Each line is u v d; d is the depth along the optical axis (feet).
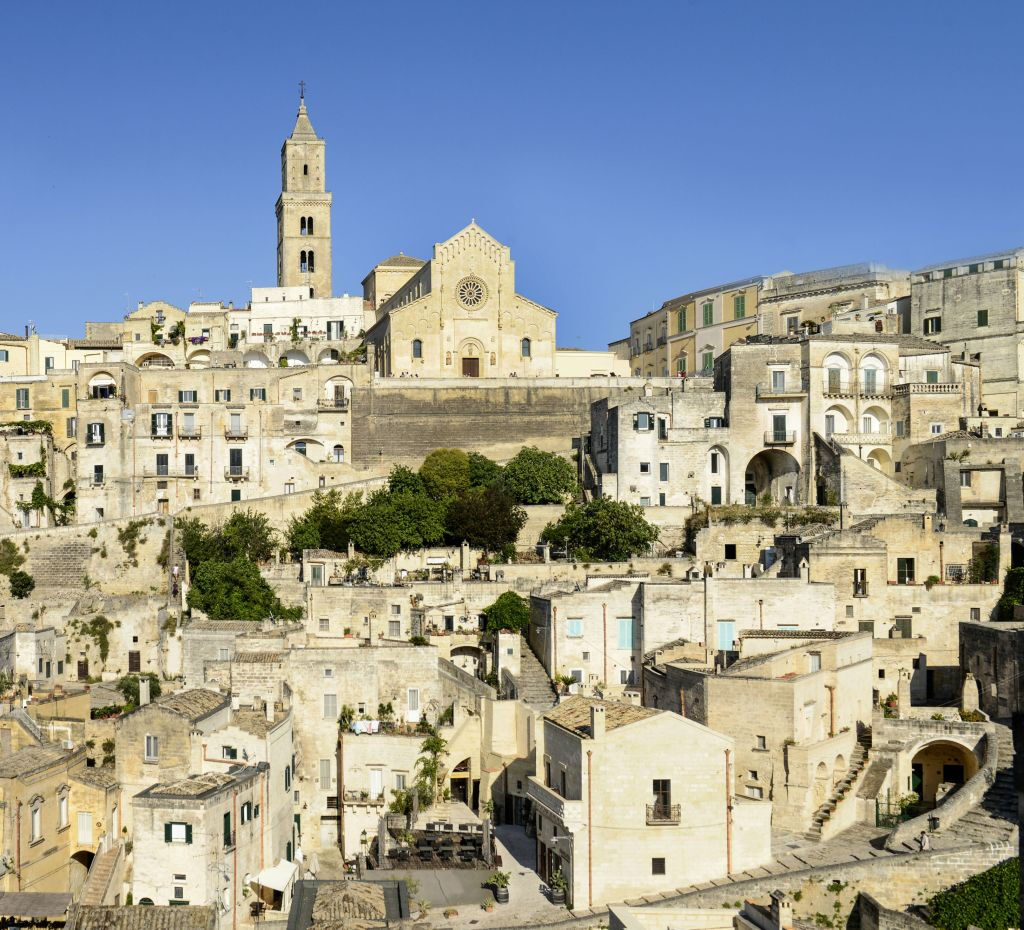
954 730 299.58
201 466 519.19
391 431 543.80
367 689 334.44
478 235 597.52
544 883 258.78
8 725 298.97
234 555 447.83
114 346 635.25
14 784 262.47
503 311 598.34
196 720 295.28
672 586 342.23
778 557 388.16
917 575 378.32
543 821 262.26
